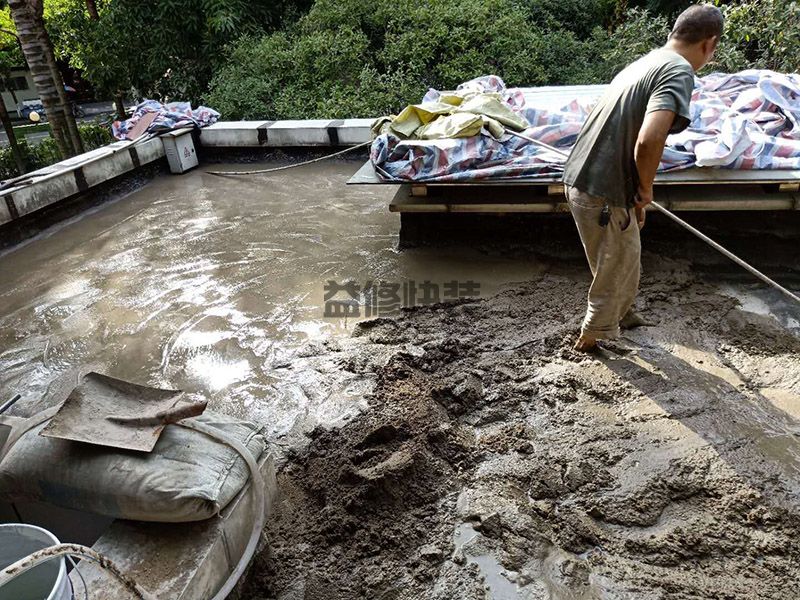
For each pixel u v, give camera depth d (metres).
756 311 3.64
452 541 2.32
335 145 7.09
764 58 7.04
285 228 5.36
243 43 9.31
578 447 2.70
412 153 4.26
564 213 4.50
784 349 3.23
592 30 10.05
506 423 2.90
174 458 2.03
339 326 3.83
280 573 2.24
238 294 4.30
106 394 2.20
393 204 4.45
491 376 3.22
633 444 2.68
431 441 2.75
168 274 4.68
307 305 4.09
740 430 2.71
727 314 3.60
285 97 8.48
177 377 3.45
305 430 2.95
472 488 2.54
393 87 8.22
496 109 4.46
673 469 2.53
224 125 7.43
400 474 2.54
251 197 6.21
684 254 4.26
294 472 2.71
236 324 3.93
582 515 2.38
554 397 3.02
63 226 5.80
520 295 4.02
